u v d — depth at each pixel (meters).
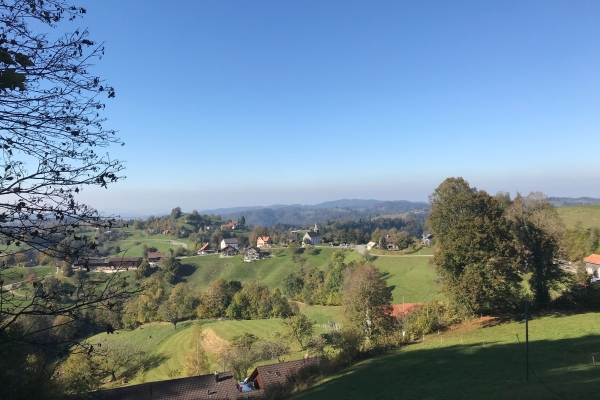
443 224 34.56
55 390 12.62
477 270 30.78
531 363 20.17
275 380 36.53
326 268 118.19
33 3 6.09
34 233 6.22
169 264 123.06
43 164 6.50
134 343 73.69
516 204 37.88
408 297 76.56
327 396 22.25
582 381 15.22
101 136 7.11
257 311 89.75
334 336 37.22
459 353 25.81
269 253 159.12
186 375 50.28
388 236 145.12
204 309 89.75
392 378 23.09
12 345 6.69
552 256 35.69
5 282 6.75
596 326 26.38
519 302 37.22
